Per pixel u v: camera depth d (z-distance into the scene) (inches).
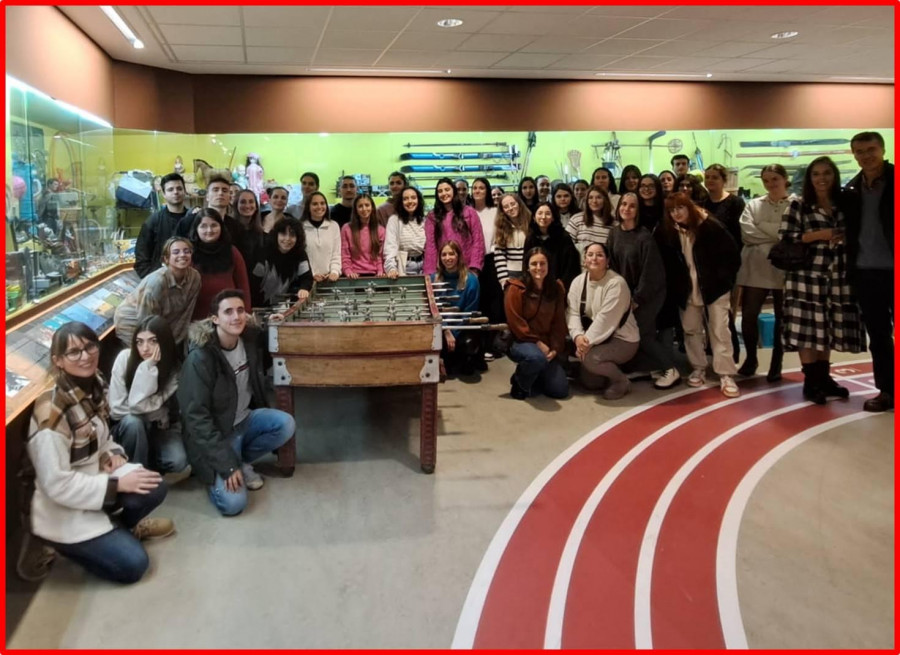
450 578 84.1
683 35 200.7
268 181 248.2
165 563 87.1
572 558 89.0
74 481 77.7
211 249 130.3
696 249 156.6
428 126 257.0
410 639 72.4
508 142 265.1
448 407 153.6
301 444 131.1
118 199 196.4
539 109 265.9
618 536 94.9
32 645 70.7
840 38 208.4
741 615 76.6
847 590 81.4
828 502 104.7
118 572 81.0
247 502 104.0
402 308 136.1
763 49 221.3
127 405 101.3
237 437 109.2
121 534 82.6
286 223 156.2
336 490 109.7
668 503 104.9
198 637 72.3
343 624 74.8
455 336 175.8
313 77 245.0
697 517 100.3
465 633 73.4
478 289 176.4
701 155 286.0
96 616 75.9
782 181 164.9
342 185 205.9
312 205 174.6
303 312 127.3
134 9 159.6
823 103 295.4
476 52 213.9
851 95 298.0
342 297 151.6
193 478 114.3
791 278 150.7
